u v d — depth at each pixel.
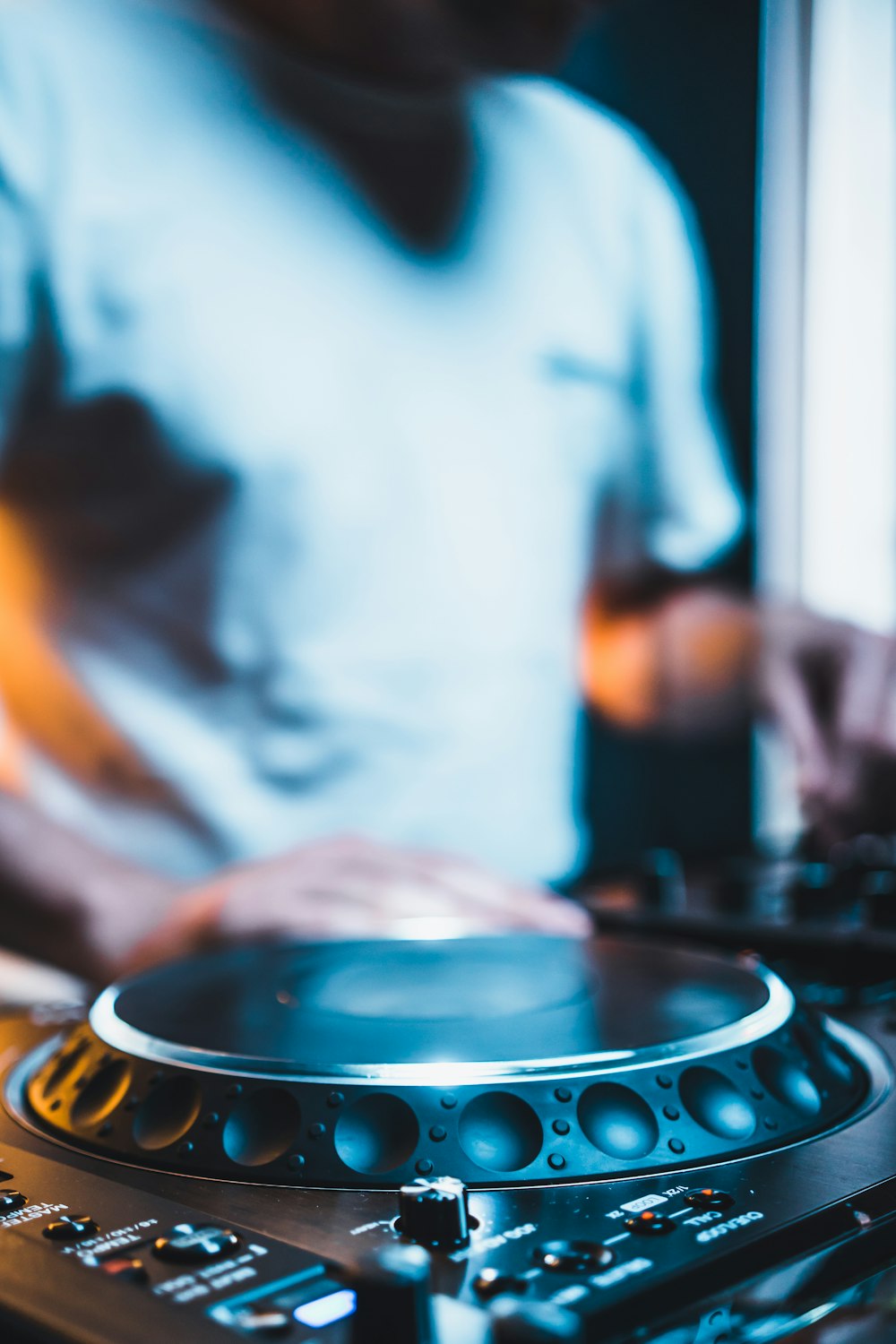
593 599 1.85
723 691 1.69
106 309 1.38
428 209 1.63
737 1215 0.35
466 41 1.61
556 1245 0.32
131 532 1.41
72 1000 0.70
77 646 1.40
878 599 2.03
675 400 1.88
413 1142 0.39
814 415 2.01
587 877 1.04
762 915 0.82
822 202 2.00
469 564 1.65
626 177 1.83
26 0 1.35
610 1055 0.41
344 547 1.53
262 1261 0.32
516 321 1.69
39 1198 0.37
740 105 1.95
